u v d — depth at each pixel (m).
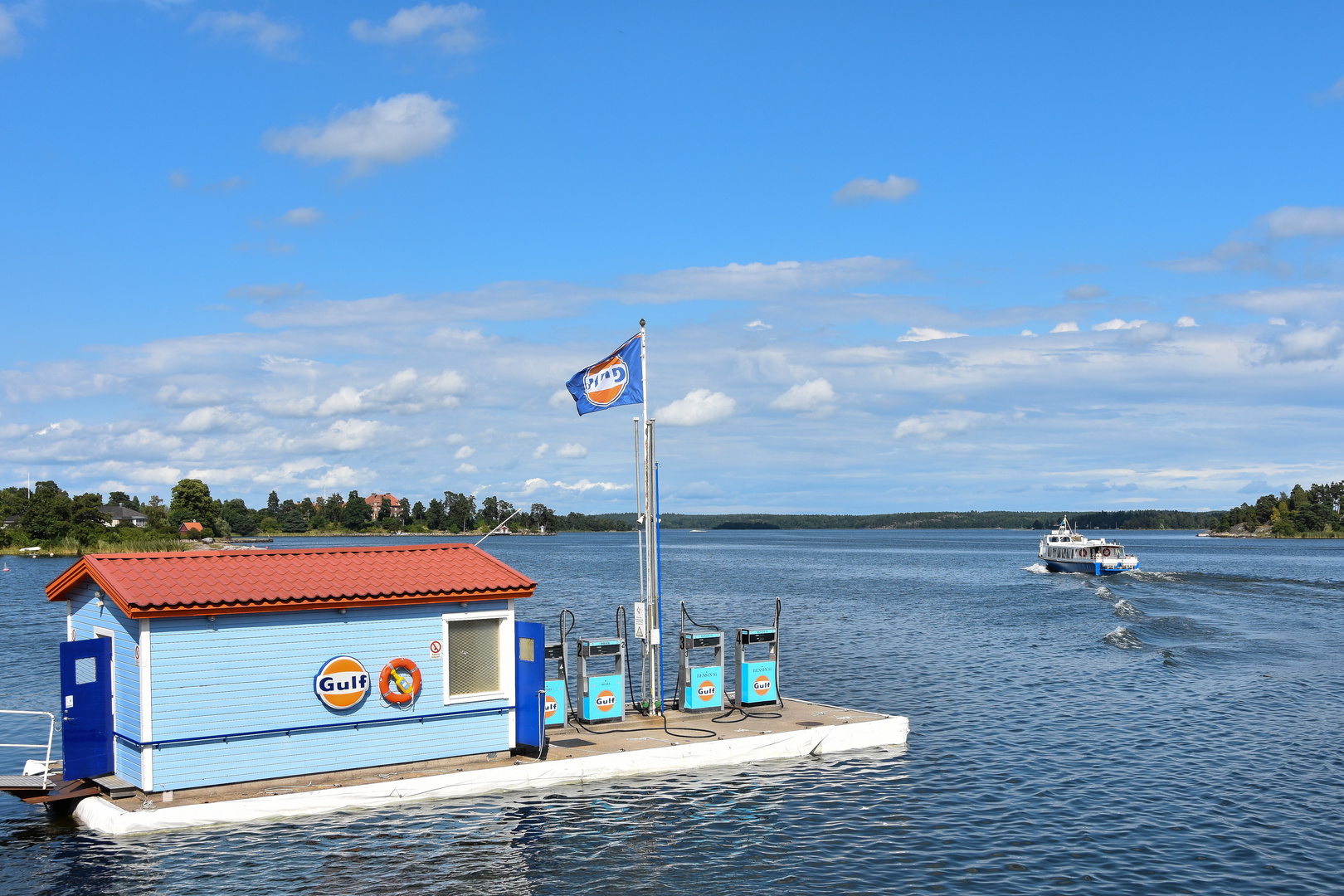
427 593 16.86
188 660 15.27
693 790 17.67
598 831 15.50
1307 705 26.86
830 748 20.61
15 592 70.06
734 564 118.94
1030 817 16.69
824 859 14.60
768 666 22.64
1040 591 72.06
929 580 85.56
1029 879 13.98
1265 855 14.98
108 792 15.62
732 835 15.53
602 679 20.61
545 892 13.27
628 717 21.50
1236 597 66.38
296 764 16.12
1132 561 91.44
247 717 15.71
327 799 15.89
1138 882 13.88
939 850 15.08
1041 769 19.75
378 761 16.80
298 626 16.11
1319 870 14.34
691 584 78.12
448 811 16.16
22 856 14.20
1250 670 33.22
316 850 14.45
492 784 17.19
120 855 14.14
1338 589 73.38
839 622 48.41
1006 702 27.17
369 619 16.73
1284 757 20.95
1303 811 17.12
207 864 13.88
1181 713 25.59
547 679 20.14
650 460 21.31
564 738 19.61
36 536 137.25
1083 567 93.62
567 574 93.44
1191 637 43.19
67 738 15.52
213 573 16.30
